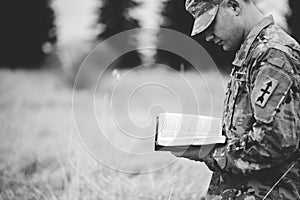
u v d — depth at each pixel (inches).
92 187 271.9
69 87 831.1
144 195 269.6
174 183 255.4
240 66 162.7
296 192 162.9
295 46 159.9
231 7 164.1
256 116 156.0
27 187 285.9
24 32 1251.2
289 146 155.3
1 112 498.9
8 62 1263.5
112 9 935.0
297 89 156.0
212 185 171.6
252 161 157.6
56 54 1029.8
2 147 351.6
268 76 155.6
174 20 908.6
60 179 290.5
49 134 408.8
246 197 163.2
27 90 727.7
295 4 890.7
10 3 1240.8
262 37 160.7
